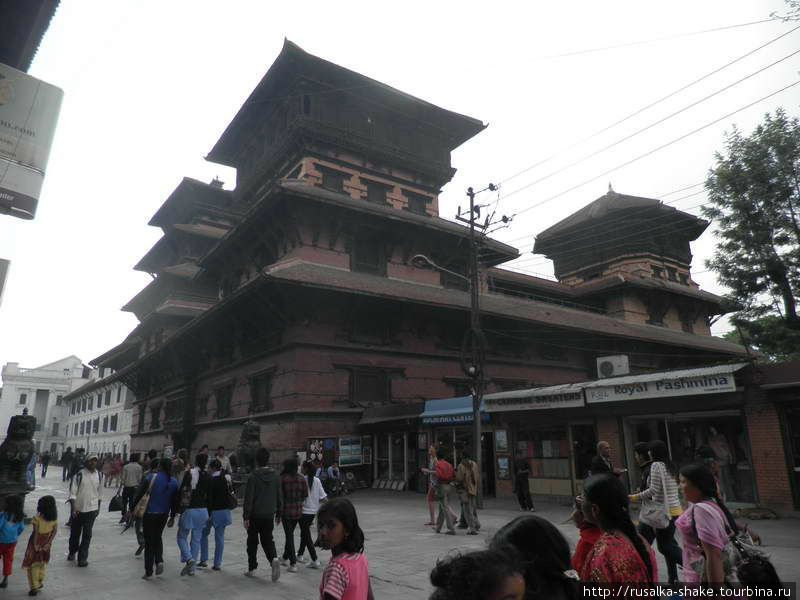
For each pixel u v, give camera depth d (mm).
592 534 3271
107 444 55969
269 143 34875
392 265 28984
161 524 8859
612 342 35531
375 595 7340
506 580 1815
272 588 7895
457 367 28469
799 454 12492
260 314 25641
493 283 36625
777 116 21438
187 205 41312
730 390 13242
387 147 33000
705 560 3674
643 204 43719
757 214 20969
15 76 7438
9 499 8305
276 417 23766
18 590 8016
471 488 12391
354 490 22438
